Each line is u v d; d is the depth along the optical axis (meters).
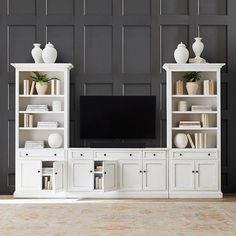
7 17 8.30
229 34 8.27
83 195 7.83
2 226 5.33
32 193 7.85
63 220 5.66
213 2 8.25
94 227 5.26
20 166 7.88
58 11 8.30
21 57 8.30
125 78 8.30
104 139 8.27
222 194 7.82
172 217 5.84
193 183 7.82
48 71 8.17
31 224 5.43
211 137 8.19
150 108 8.16
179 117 8.20
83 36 8.30
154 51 8.27
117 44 8.28
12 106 8.29
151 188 7.82
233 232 5.00
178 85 8.02
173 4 8.27
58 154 7.88
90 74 8.29
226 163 8.24
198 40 8.00
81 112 8.16
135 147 7.92
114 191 7.84
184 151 7.82
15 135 8.13
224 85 8.27
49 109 8.24
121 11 8.27
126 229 5.15
